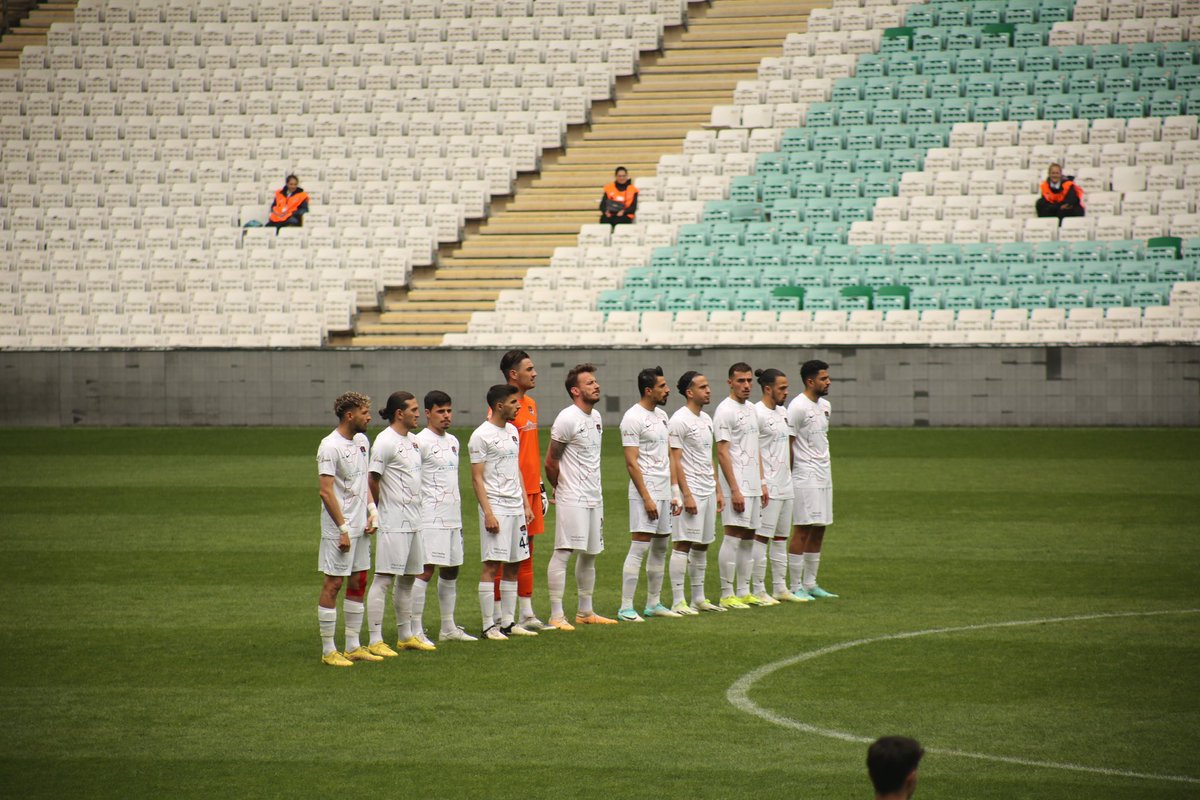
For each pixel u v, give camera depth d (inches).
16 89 5526.6
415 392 4033.0
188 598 1765.5
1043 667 1363.2
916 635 1515.7
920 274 4143.7
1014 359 3700.8
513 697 1279.5
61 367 4170.8
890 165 4662.9
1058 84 4768.7
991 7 5167.3
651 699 1264.8
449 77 5374.0
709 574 2006.6
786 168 4749.0
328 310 4377.5
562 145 5113.2
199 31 5718.5
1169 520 2273.6
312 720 1207.6
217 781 1045.2
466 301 4488.2
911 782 645.9
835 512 2410.2
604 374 3919.8
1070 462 3009.4
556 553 1609.3
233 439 3754.9
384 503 1462.8
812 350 3814.0
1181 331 3735.2
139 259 4734.3
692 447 1689.2
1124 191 4365.2
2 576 1910.7
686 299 4249.5
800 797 993.5
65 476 2997.0
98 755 1112.2
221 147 5216.5
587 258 4495.6
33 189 5073.8
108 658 1443.2
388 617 1705.2
